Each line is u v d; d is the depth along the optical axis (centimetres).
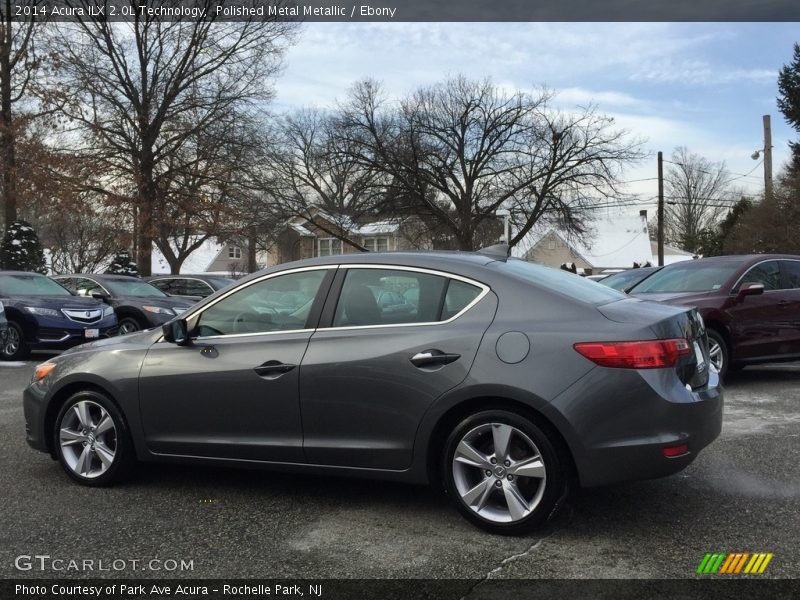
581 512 423
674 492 458
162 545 381
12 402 796
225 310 463
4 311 1129
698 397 385
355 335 417
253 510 436
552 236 5997
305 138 5566
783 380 906
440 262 421
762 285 815
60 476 512
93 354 491
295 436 427
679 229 7606
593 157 3512
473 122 3631
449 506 438
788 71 3725
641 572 340
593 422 364
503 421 380
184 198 3103
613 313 385
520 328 385
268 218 3569
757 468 509
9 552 373
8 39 2752
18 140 2722
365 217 4153
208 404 447
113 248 3744
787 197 2838
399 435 401
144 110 2994
